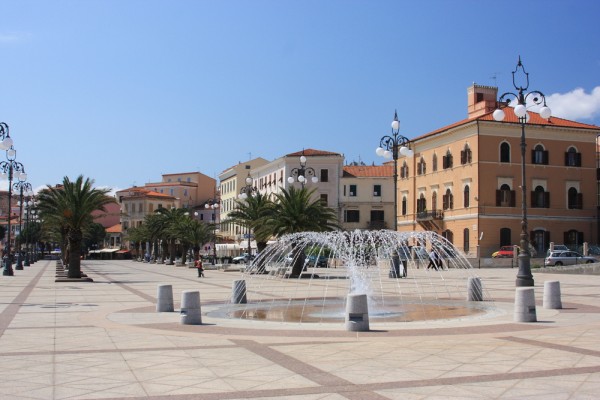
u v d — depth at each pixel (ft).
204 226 253.85
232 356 37.29
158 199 471.21
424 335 45.14
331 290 99.96
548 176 233.76
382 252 138.00
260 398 27.27
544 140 233.96
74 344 42.09
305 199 146.72
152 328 50.16
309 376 31.55
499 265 201.36
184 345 41.50
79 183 136.15
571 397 26.86
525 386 28.91
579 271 152.56
